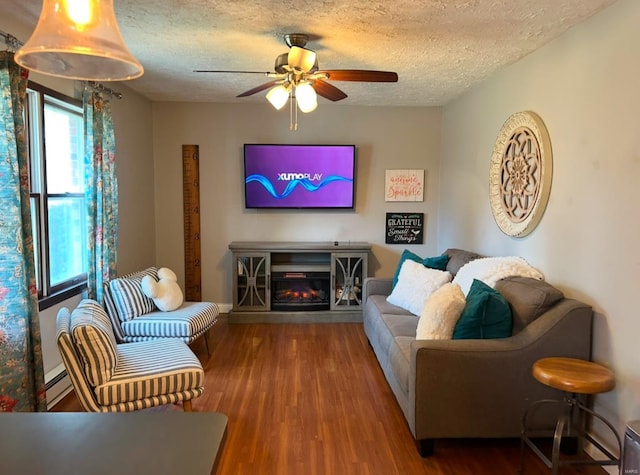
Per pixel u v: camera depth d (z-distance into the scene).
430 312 2.70
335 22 2.64
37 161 2.93
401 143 5.23
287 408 2.97
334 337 4.44
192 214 5.18
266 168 5.06
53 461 0.98
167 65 3.58
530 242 3.16
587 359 2.44
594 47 2.47
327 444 2.56
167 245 5.20
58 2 1.22
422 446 2.44
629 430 1.89
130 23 2.67
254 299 4.93
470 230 4.31
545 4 2.34
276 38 2.93
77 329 2.33
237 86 4.29
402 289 3.82
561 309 2.46
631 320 2.19
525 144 3.17
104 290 3.56
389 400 3.10
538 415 2.44
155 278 4.07
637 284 2.15
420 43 2.99
